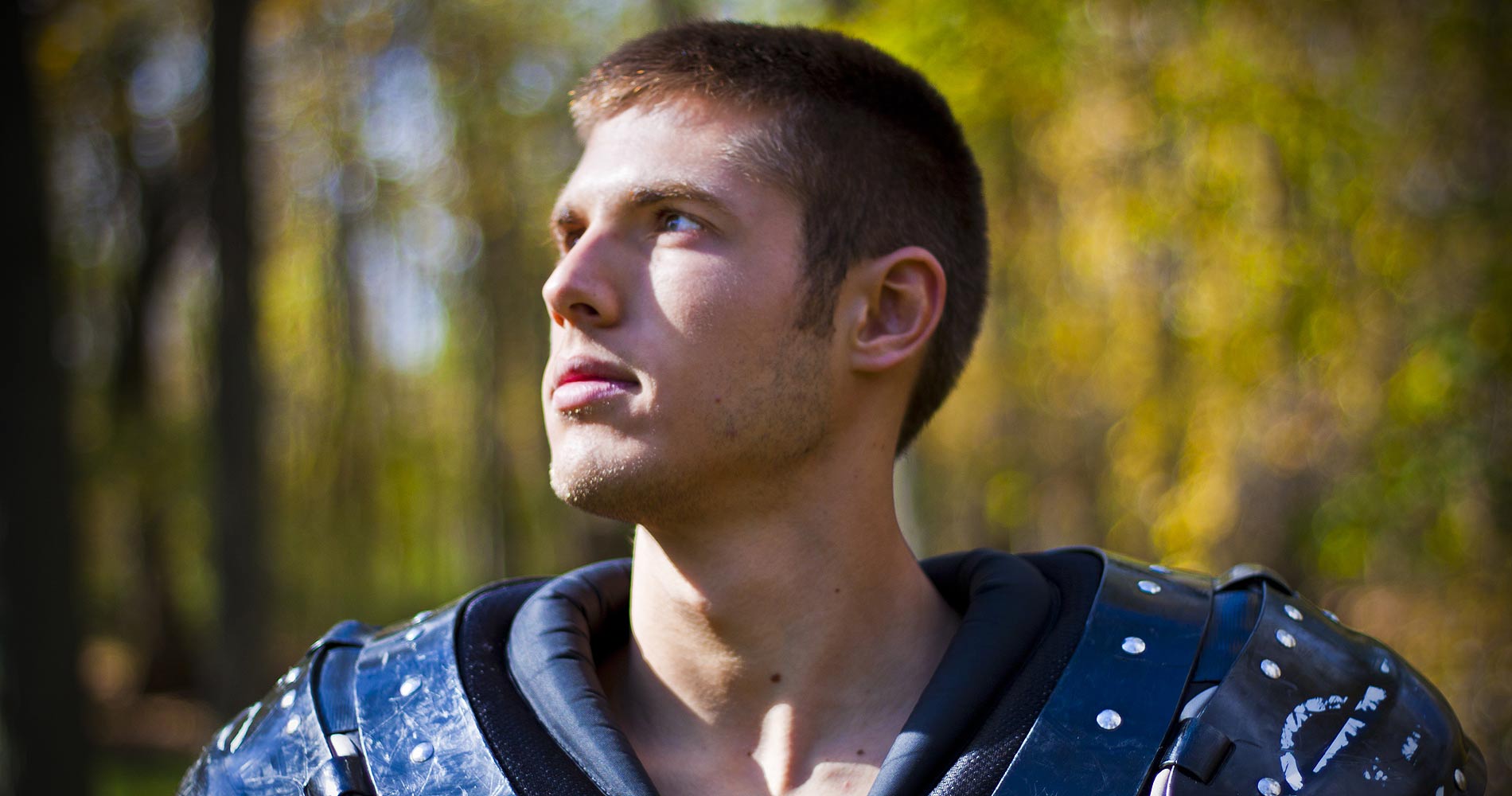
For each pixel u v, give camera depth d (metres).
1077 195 3.91
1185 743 0.84
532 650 0.96
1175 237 3.59
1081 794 0.82
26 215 4.12
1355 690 0.92
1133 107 3.62
